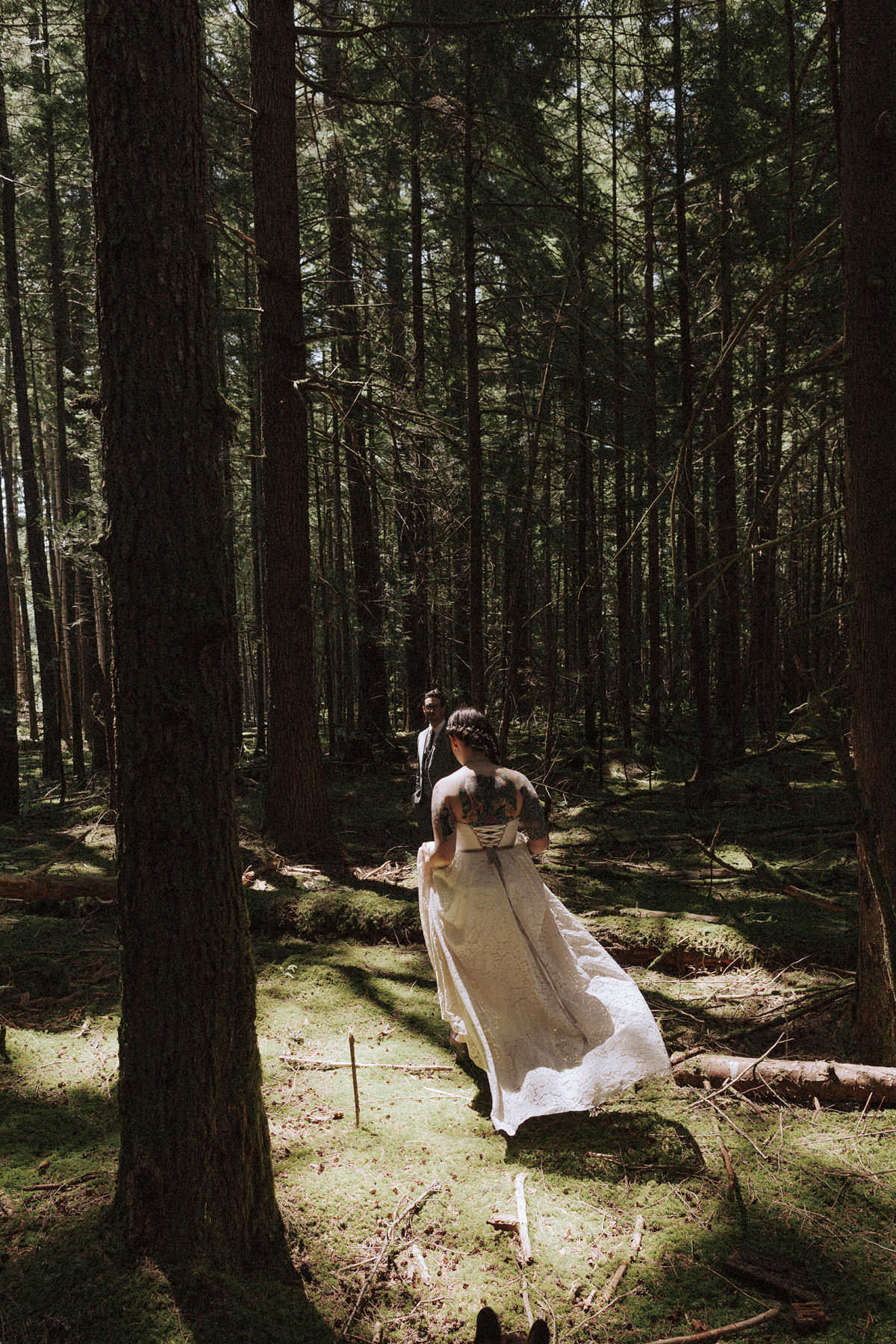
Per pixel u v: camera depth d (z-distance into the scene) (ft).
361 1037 14.30
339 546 42.91
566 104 41.65
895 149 11.19
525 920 12.03
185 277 7.74
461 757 12.76
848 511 11.82
